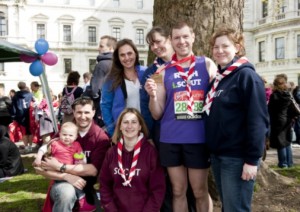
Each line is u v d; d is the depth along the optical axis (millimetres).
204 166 3555
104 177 3707
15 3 39938
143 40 48156
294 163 8164
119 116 3686
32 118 10367
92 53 46281
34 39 44156
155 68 3926
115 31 47406
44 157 3934
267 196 5105
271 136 7441
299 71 31953
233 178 3148
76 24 45906
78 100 4023
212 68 3545
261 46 35719
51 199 3877
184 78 3502
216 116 3145
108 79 4125
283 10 32906
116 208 3645
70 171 3834
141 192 3613
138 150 3598
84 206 3893
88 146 3977
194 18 4949
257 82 3000
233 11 5039
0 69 41312
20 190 6078
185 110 3467
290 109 7379
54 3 44906
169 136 3547
